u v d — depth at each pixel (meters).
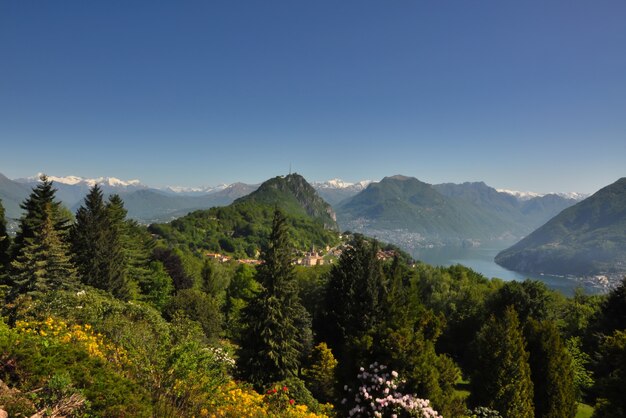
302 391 15.20
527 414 20.39
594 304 51.97
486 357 21.66
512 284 44.56
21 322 10.54
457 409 14.45
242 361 26.53
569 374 23.30
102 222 42.19
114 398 7.34
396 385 13.70
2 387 6.94
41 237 29.72
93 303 16.86
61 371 7.55
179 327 13.96
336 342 38.47
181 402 9.07
